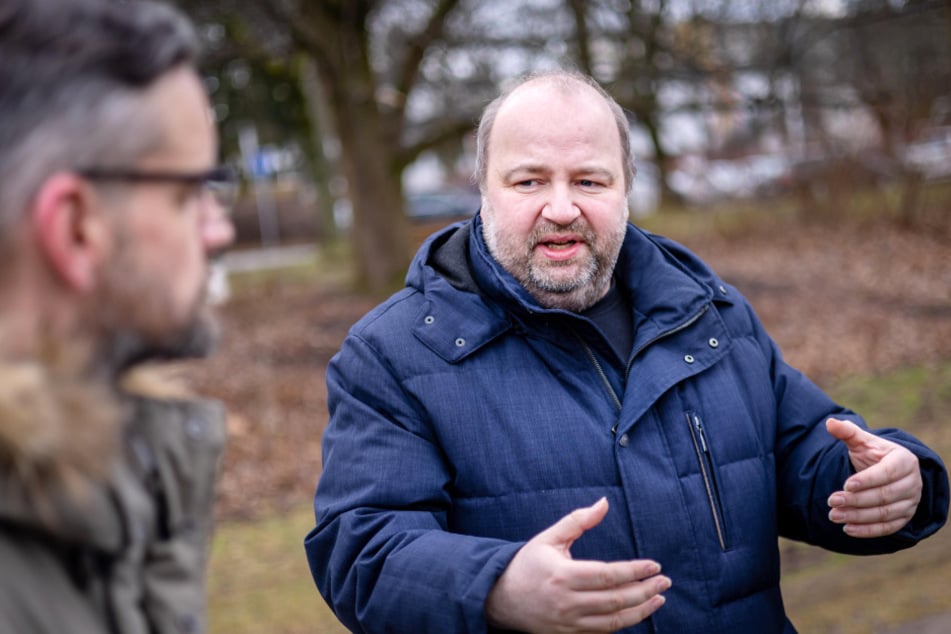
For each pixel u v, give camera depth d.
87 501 0.87
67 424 0.85
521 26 11.55
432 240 2.06
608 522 1.75
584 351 1.89
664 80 11.46
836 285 11.30
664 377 1.82
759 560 1.84
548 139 1.88
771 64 11.38
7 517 0.83
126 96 0.90
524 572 1.44
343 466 1.81
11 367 0.84
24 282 0.88
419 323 1.87
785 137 15.48
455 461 1.78
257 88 12.81
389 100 13.00
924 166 14.23
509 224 1.89
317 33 11.49
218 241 1.05
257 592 4.46
